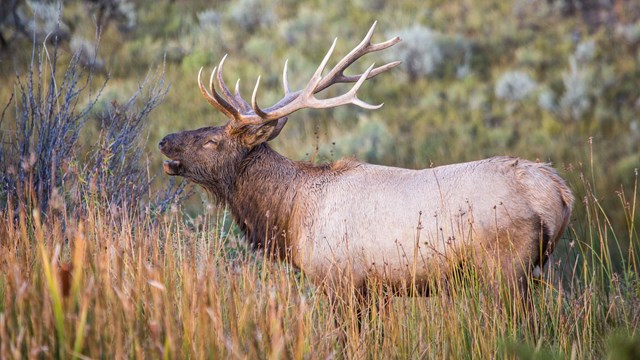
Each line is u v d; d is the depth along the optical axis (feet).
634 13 197.36
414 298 50.26
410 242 54.19
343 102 58.18
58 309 34.14
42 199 60.75
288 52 177.27
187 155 60.34
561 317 49.24
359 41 183.42
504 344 38.37
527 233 52.54
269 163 60.44
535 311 51.37
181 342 37.58
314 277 57.31
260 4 198.70
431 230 53.52
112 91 136.26
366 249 55.36
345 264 55.77
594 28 194.39
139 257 40.55
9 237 46.60
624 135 145.18
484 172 53.93
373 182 56.95
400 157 134.92
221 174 60.59
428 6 204.74
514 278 52.16
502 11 202.39
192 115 141.38
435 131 148.56
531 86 165.99
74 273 34.99
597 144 140.15
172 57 170.91
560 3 202.49
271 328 37.76
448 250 52.95
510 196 52.75
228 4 203.10
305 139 139.33
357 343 45.50
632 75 170.81
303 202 58.59
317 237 57.21
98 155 65.98
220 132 60.75
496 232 52.44
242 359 36.96
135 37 177.27
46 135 65.10
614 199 99.14
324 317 49.44
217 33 182.39
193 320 38.01
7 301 36.60
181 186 71.00
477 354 46.60
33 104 67.41
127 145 68.39
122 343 35.58
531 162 54.29
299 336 37.06
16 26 163.73
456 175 54.60
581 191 97.55
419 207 54.39
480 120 154.20
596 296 55.57
